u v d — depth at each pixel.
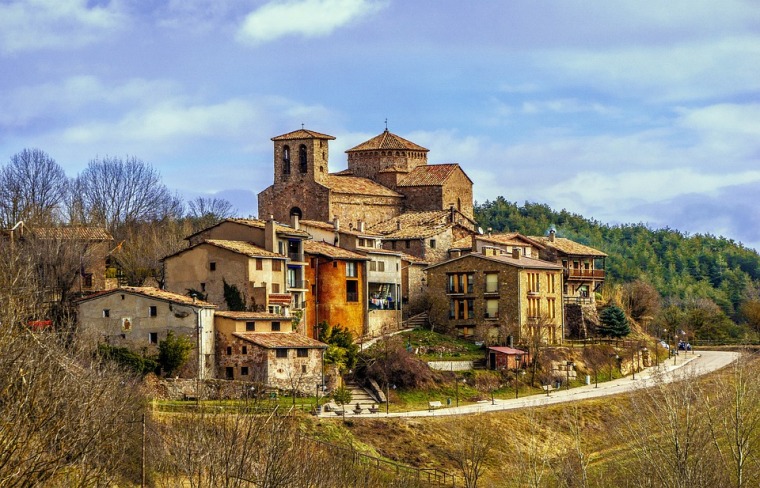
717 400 80.75
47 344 56.28
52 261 107.44
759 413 77.62
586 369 124.94
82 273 118.56
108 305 103.56
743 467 72.69
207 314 101.94
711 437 74.88
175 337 101.00
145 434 64.31
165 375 98.81
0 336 50.59
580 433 99.12
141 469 63.53
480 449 91.69
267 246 115.19
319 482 63.53
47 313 97.88
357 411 98.81
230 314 103.56
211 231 120.56
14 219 119.81
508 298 127.19
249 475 61.22
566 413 100.81
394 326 128.38
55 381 52.91
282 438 65.38
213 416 69.06
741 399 75.12
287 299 113.31
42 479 50.16
